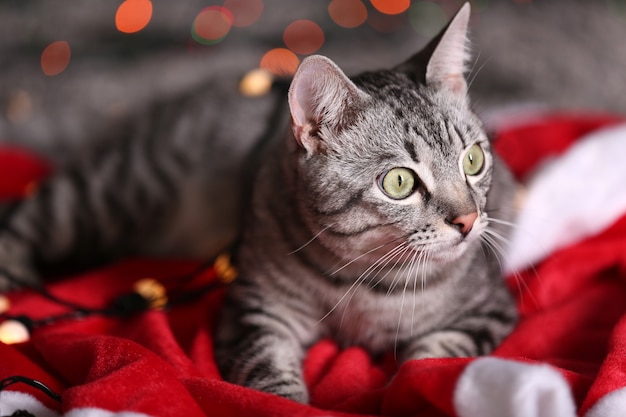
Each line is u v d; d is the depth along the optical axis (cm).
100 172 75
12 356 50
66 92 97
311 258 56
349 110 54
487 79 104
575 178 69
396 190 53
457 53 58
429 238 53
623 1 107
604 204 67
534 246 66
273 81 73
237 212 72
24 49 100
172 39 101
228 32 103
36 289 65
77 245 75
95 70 98
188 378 48
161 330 55
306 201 55
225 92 78
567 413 41
